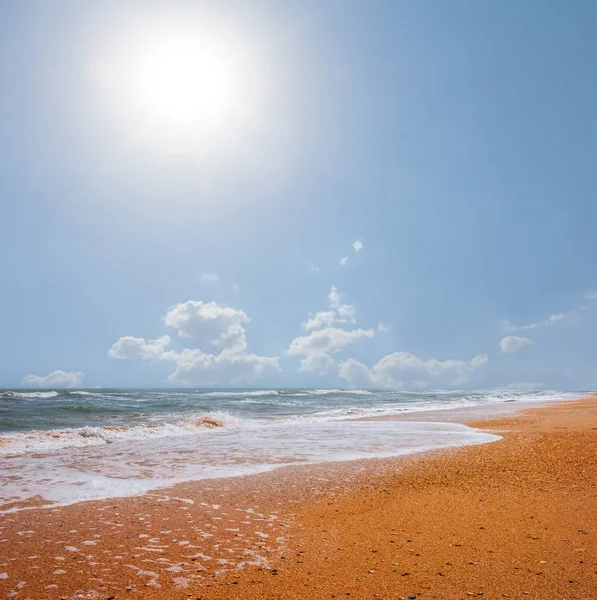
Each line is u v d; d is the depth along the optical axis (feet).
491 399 157.99
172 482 28.25
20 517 20.42
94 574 13.93
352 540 17.38
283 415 87.40
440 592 12.65
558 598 12.05
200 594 12.57
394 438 50.24
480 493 24.58
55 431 49.85
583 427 54.75
